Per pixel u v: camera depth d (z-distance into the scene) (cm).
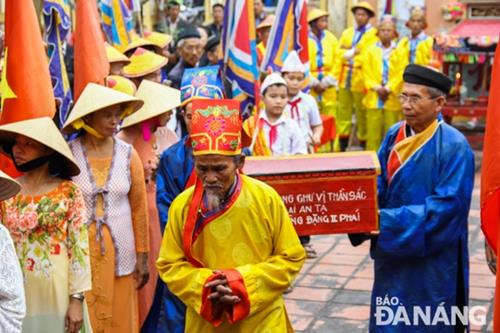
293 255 447
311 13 1394
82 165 558
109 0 957
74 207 496
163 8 1600
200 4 1708
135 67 854
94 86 558
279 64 953
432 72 536
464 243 555
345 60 1457
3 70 579
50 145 478
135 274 585
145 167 661
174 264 451
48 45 701
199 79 620
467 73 1473
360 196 505
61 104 702
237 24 781
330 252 898
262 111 792
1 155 570
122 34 963
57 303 492
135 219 581
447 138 542
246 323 447
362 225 507
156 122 668
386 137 570
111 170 563
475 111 1412
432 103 539
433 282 550
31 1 579
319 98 1381
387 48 1383
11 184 397
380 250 534
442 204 530
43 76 582
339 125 1483
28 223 488
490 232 478
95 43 633
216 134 433
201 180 443
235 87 787
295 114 898
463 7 1606
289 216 499
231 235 446
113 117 556
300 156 528
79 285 496
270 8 1614
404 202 548
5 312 378
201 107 435
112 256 561
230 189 445
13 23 574
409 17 1470
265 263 443
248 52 782
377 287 565
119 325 572
